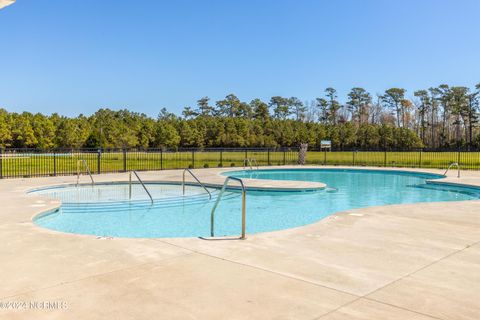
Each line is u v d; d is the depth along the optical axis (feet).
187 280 11.74
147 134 168.96
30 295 10.52
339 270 12.76
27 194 31.35
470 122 196.13
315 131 179.73
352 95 248.52
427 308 9.86
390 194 40.57
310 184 41.39
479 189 39.78
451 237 17.29
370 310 9.70
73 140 156.56
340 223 20.12
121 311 9.55
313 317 9.29
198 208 31.22
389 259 14.01
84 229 23.95
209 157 109.40
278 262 13.55
